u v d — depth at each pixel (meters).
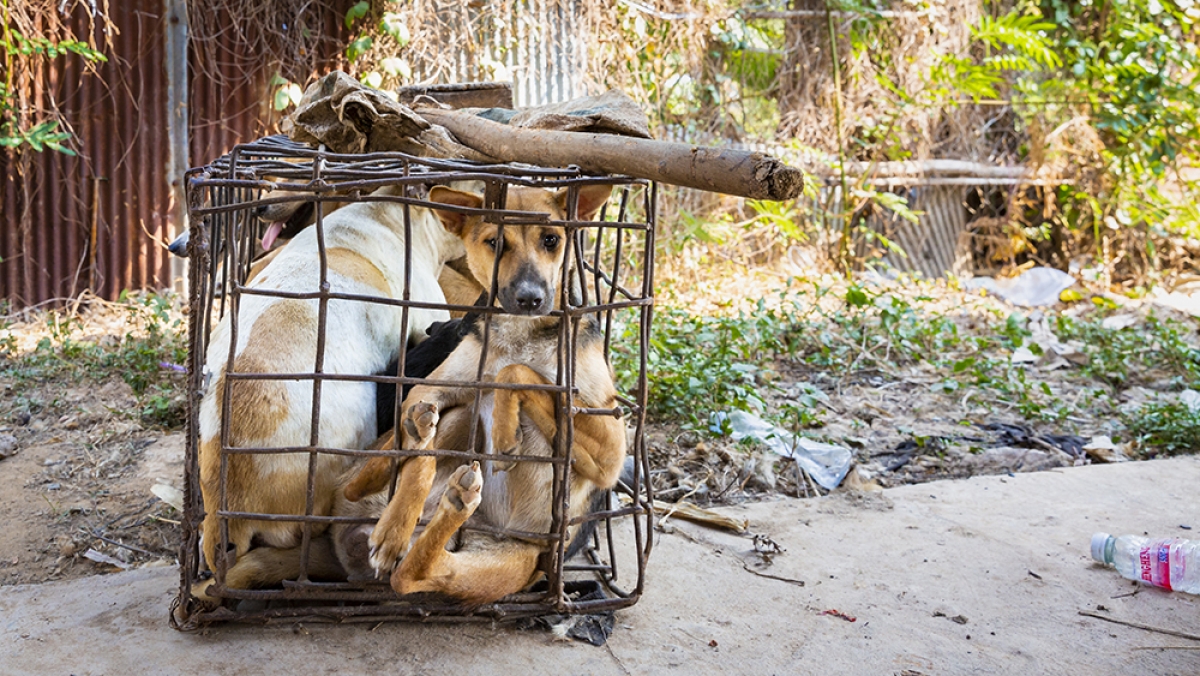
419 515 2.86
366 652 2.98
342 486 3.12
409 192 3.83
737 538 4.04
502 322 3.26
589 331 3.33
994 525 4.20
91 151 7.49
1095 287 10.75
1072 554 3.91
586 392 3.18
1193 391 6.55
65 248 7.50
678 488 4.64
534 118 4.05
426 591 2.86
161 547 3.96
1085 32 11.54
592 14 8.72
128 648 2.96
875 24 10.49
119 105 7.54
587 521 3.38
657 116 9.41
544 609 3.13
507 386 2.96
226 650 2.95
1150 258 11.48
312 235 3.80
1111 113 10.86
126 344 6.25
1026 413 6.00
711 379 5.71
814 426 5.60
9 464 4.61
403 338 2.94
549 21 8.55
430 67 8.29
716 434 5.19
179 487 4.38
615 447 3.13
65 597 3.33
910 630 3.25
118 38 7.46
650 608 3.37
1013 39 10.32
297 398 3.13
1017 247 11.20
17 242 7.34
